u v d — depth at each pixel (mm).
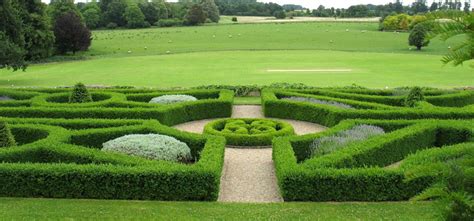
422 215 8750
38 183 10164
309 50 58656
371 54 53750
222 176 12477
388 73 37750
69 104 18688
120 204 9625
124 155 11328
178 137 13500
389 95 23094
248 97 26562
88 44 63219
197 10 103938
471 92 21875
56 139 12609
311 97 21469
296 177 10062
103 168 10203
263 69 40844
